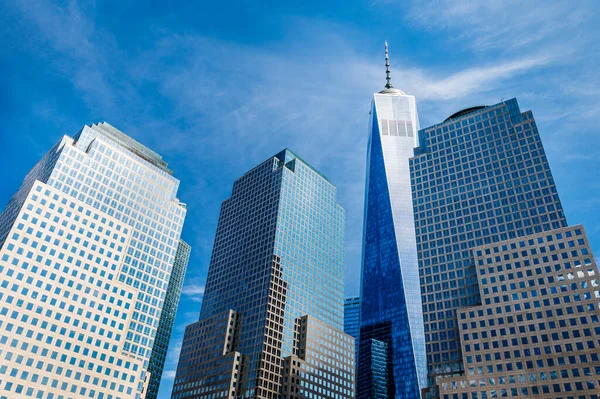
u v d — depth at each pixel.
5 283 135.75
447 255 179.50
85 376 140.00
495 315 133.50
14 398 122.81
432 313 169.38
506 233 171.50
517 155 189.12
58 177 186.50
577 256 130.00
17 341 130.25
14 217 164.38
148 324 191.50
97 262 161.38
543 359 119.56
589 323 118.38
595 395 108.75
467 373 128.50
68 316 144.75
